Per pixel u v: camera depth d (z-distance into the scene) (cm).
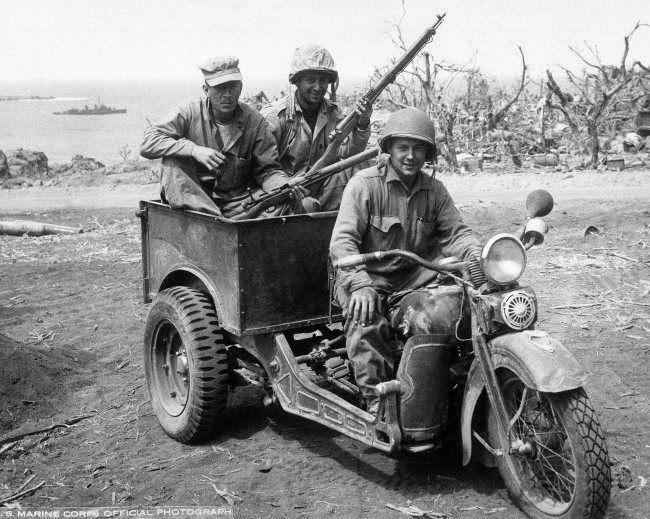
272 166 484
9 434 465
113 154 3331
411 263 403
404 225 396
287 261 418
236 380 458
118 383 541
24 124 6181
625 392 471
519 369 329
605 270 725
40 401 505
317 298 429
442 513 357
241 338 438
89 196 1507
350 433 380
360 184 392
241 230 403
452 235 405
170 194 451
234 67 454
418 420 364
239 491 387
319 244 426
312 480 395
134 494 391
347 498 375
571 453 339
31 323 675
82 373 556
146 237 492
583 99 1945
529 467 355
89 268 869
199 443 445
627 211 1005
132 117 7262
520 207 1105
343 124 493
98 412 495
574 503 320
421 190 398
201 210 448
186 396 455
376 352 377
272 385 425
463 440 362
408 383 361
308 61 502
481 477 388
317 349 432
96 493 393
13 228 1083
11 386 508
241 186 483
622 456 397
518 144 1730
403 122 377
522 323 340
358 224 392
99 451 442
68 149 3659
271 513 365
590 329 580
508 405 358
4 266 890
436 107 1591
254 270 409
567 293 664
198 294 446
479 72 1892
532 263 764
